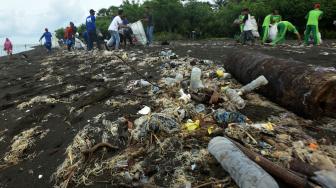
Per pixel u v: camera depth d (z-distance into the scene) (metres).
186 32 36.66
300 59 8.58
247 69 5.93
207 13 37.41
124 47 14.52
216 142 3.67
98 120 5.35
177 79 6.70
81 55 14.00
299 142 3.82
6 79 11.34
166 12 36.53
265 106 5.05
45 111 6.55
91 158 4.30
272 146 3.84
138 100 5.95
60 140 5.12
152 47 14.18
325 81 4.20
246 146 3.84
